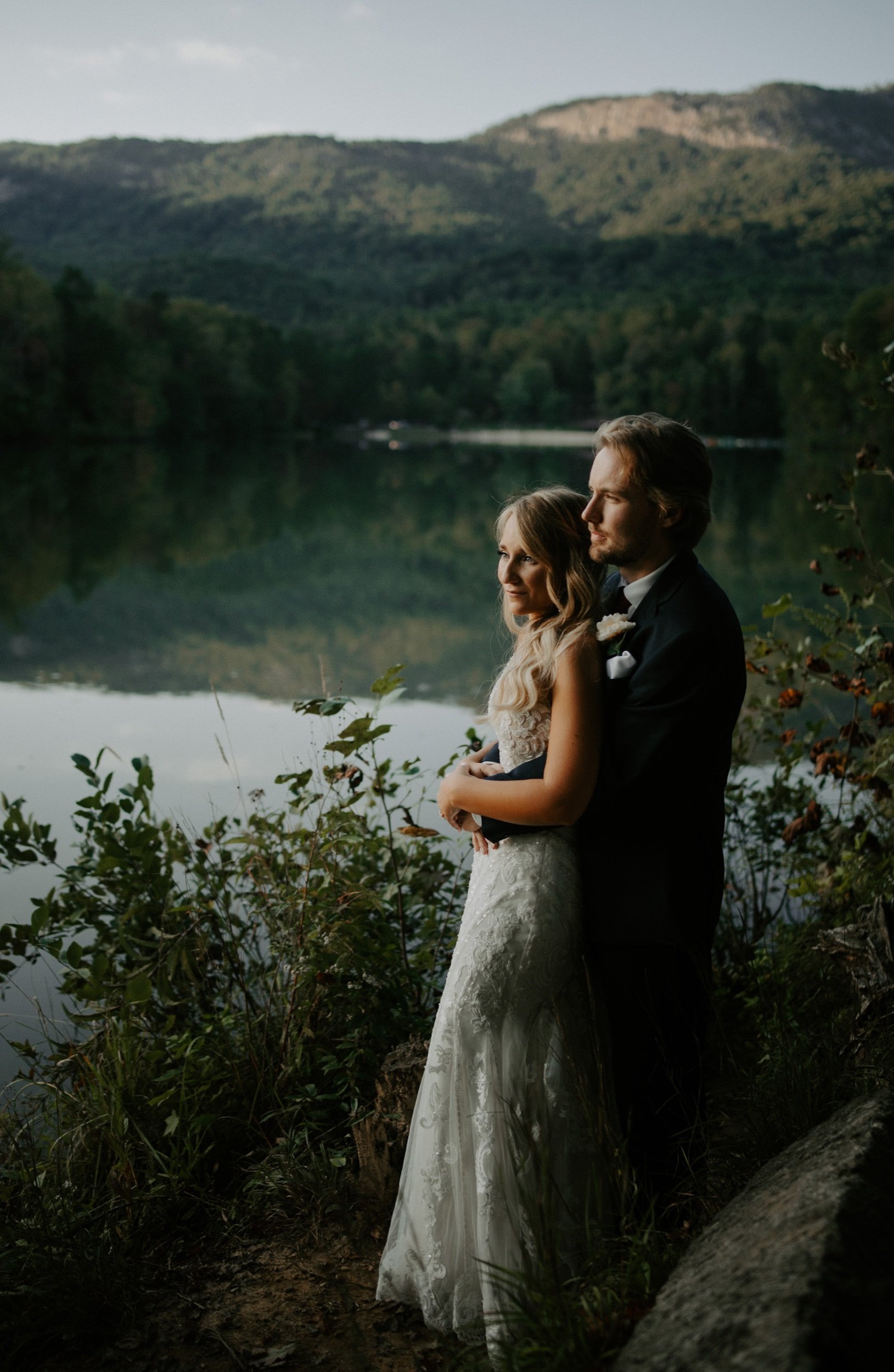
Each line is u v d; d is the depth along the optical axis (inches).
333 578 564.7
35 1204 88.5
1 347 2107.5
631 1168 74.7
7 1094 110.0
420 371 4909.0
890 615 135.0
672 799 71.5
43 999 129.8
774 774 142.9
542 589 75.2
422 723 262.7
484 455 2556.6
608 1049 76.8
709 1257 53.6
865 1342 40.8
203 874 119.3
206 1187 92.7
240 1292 80.6
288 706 288.4
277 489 1353.3
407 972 111.7
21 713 279.1
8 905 155.2
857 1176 52.4
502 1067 73.4
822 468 1790.1
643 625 72.4
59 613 448.8
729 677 70.9
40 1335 75.9
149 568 598.9
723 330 4370.1
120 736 254.4
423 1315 76.9
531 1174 72.6
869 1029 88.7
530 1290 63.3
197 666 345.7
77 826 116.7
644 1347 47.2
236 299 6604.3
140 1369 72.9
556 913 73.6
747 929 131.9
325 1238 86.4
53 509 975.0
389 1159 87.8
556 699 72.1
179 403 2864.2
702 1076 87.5
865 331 2070.6
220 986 120.3
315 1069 103.7
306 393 4097.0
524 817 72.4
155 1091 100.1
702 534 73.4
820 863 130.3
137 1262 83.7
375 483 1501.0
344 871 120.3
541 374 4734.3
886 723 127.2
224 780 214.5
